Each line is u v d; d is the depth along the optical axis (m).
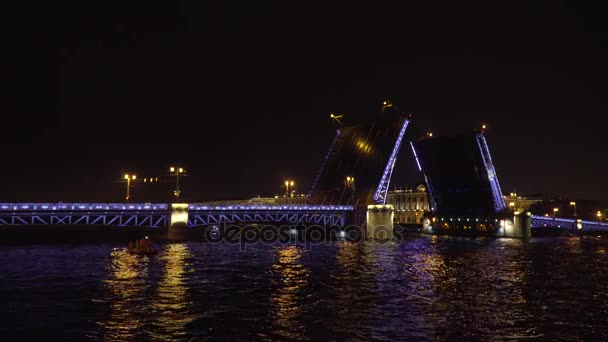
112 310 25.64
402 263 50.41
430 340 20.66
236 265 47.22
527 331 22.22
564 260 55.69
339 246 78.06
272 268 44.84
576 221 146.00
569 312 26.12
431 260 54.22
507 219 106.44
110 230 99.56
